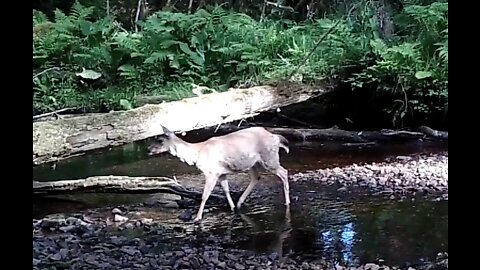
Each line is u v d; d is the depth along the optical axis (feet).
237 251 15.28
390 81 33.71
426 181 23.41
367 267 13.37
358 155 29.63
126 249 15.34
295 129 34.30
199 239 16.53
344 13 40.98
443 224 17.42
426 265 13.42
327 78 34.06
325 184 23.39
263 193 22.18
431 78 32.53
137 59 37.96
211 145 19.02
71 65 37.58
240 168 19.36
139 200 21.62
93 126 21.75
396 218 18.21
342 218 18.39
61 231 17.48
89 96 34.78
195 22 38.58
